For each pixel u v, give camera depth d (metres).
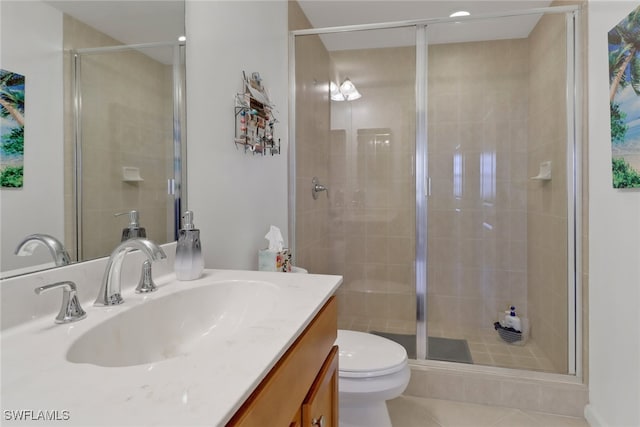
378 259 2.78
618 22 1.51
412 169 2.71
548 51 2.24
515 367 2.10
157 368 0.57
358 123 2.77
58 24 0.87
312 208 2.64
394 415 1.89
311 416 0.82
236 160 1.62
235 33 1.62
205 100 1.41
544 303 2.32
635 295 1.45
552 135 2.22
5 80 0.75
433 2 2.37
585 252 1.88
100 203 1.00
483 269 2.67
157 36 1.20
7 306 0.73
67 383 0.52
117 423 0.42
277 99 2.12
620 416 1.56
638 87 1.36
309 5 2.43
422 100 2.56
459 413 1.91
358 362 1.54
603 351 1.70
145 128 1.15
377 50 2.67
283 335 0.70
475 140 2.66
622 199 1.53
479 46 2.61
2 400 0.47
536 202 2.47
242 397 0.49
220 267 1.50
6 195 0.75
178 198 1.31
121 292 1.00
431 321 2.69
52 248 0.85
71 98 0.91
